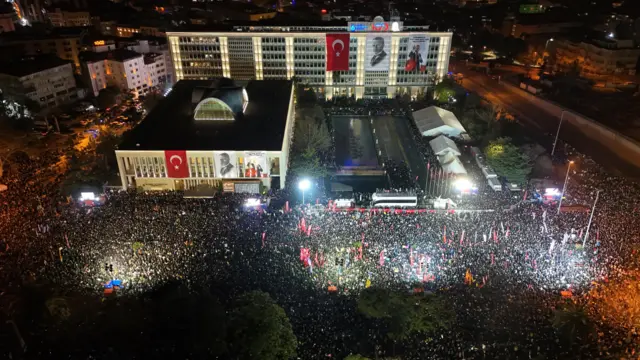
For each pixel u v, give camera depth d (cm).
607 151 16275
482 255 9800
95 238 10319
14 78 18838
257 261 9594
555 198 12475
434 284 9006
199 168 13412
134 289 8700
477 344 7819
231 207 12181
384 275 9231
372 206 12431
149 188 13650
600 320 8094
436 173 14712
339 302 8662
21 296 8444
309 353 7594
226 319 7700
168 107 16288
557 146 16438
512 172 13338
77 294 8456
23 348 7519
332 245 10156
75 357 7381
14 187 13138
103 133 17362
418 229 10850
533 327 8119
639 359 7369
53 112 19775
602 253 9812
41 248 9956
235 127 14662
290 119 17238
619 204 12056
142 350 7331
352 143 17212
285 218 11519
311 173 13862
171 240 10250
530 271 9300
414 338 7969
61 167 14700
